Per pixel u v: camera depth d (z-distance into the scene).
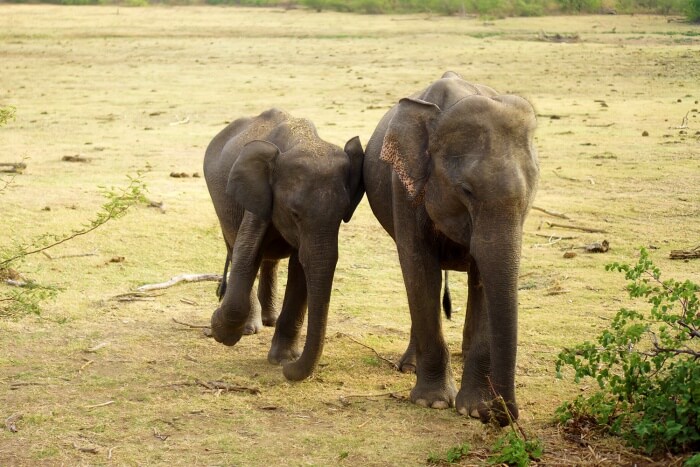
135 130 17.69
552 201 11.84
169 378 6.43
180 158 14.77
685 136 16.19
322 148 6.27
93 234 10.14
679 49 29.44
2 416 5.73
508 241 5.07
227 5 59.50
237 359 6.87
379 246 10.05
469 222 5.34
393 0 50.97
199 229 10.48
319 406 5.94
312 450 5.28
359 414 5.81
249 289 6.54
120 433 5.50
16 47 33.84
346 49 32.62
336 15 48.78
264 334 7.53
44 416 5.70
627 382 5.36
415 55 30.45
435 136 5.40
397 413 5.83
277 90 23.22
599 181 12.94
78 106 20.94
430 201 5.50
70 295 8.26
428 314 5.93
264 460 5.15
